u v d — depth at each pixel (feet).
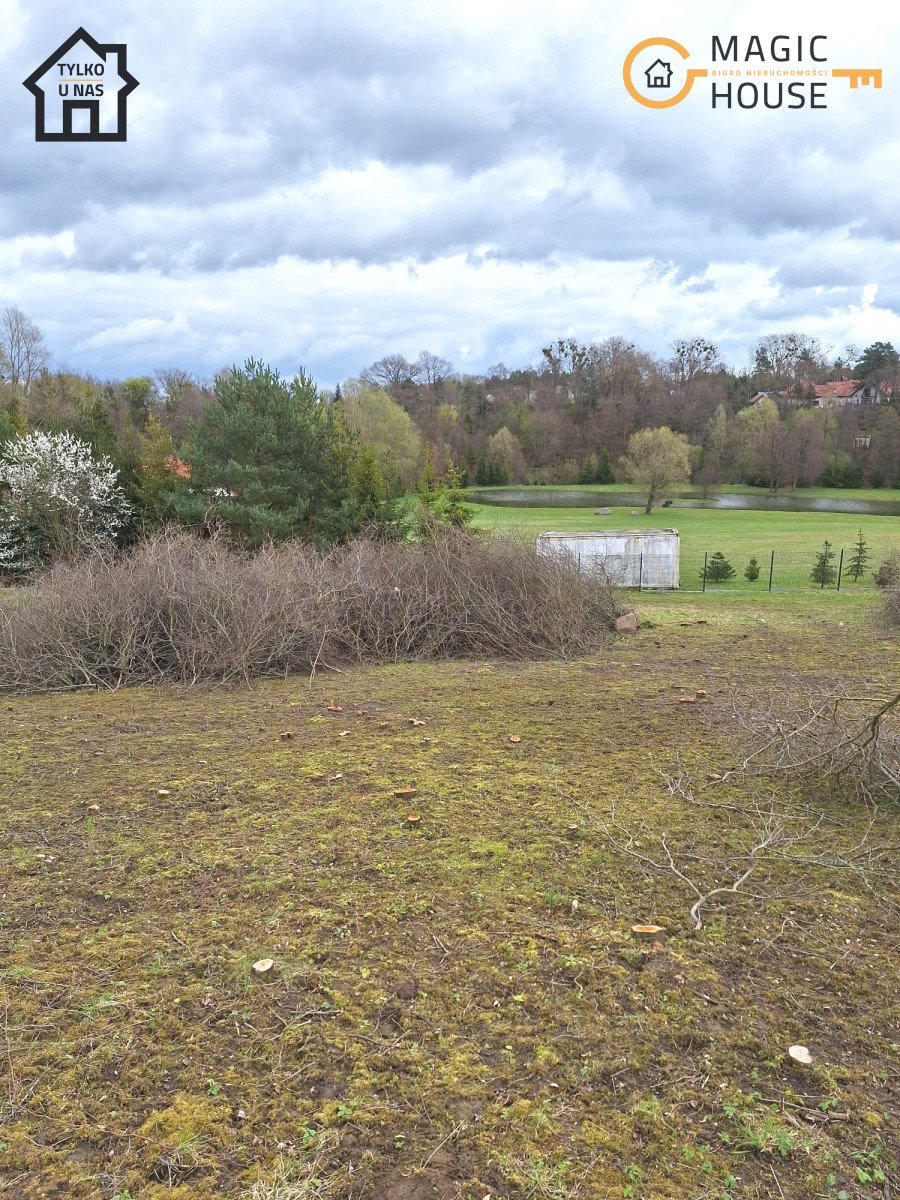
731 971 10.11
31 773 18.30
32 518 63.77
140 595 30.25
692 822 14.64
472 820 14.80
